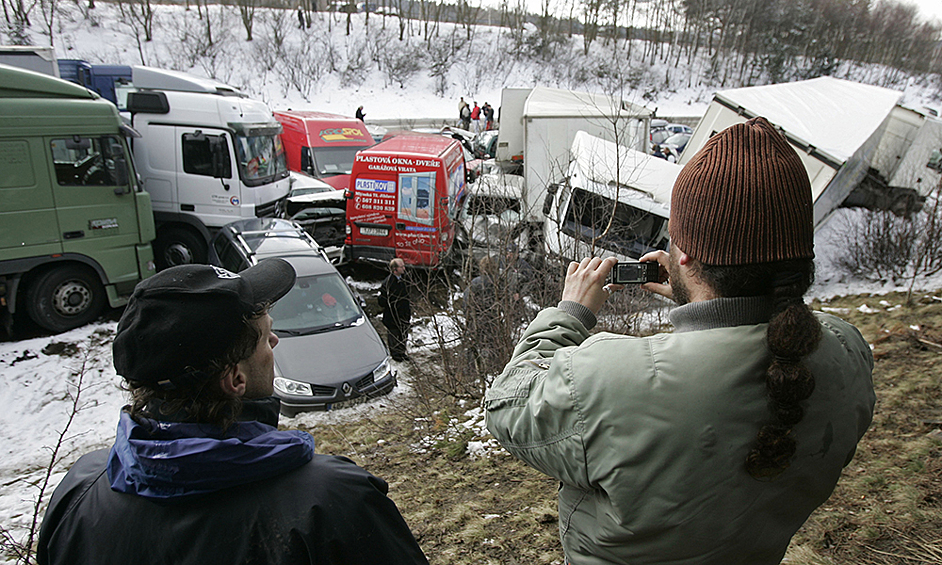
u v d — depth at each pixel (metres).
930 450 3.74
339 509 1.06
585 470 0.99
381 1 43.31
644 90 41.31
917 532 2.89
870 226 10.02
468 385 6.59
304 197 11.97
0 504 5.17
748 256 0.92
